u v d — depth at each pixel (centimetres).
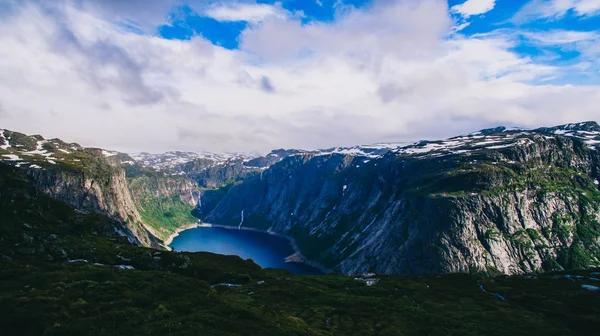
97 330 3784
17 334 3612
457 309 8438
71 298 4559
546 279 11906
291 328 5044
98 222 12588
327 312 7181
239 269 11556
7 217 8938
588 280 11119
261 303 7188
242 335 4269
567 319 7738
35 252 7244
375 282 12138
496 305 9006
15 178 11425
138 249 10012
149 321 4238
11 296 4278
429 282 12300
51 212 11025
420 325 6906
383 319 7094
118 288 5184
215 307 5112
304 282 10788
